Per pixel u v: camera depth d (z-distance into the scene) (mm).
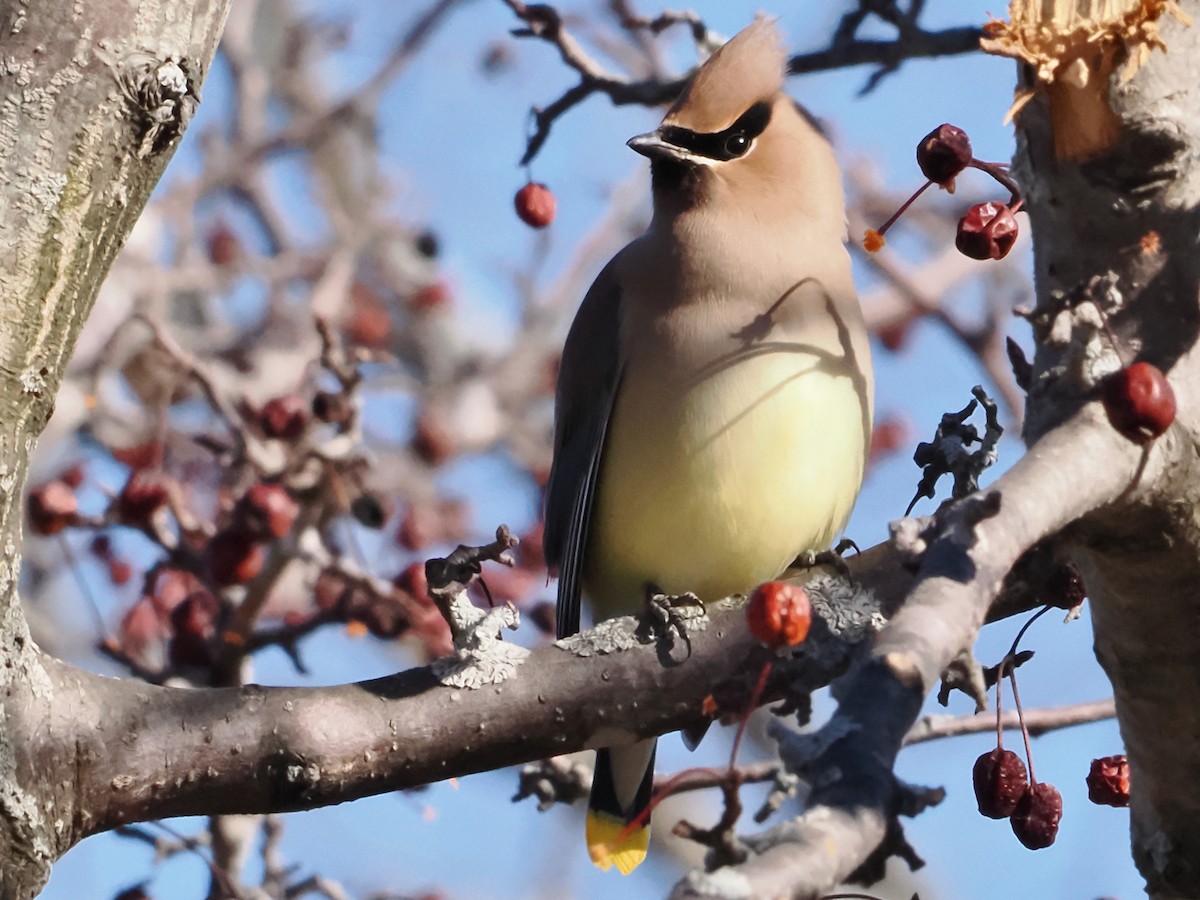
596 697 7562
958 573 5746
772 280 9906
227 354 17000
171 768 7141
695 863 15344
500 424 17672
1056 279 7172
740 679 7609
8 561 6824
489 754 7535
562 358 11273
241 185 18438
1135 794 7727
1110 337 6965
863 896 5141
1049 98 7039
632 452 10094
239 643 11062
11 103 6586
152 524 11578
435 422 15922
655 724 7652
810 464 9844
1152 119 6922
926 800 5645
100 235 6723
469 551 7590
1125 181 6988
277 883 11344
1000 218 7648
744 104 10297
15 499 6762
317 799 7324
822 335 9914
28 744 6895
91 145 6629
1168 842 7617
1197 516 6809
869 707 5105
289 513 11094
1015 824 7957
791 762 4961
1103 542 6934
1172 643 7188
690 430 9867
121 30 6652
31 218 6586
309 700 7348
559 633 10281
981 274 16656
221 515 11734
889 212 17828
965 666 6824
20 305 6617
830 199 10352
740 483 9844
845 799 4801
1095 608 7328
